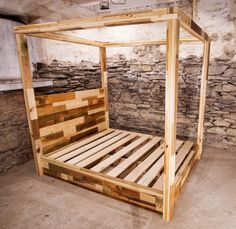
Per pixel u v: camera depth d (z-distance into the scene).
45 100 2.42
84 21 1.60
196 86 3.12
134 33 3.44
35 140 2.35
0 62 2.53
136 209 1.84
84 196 2.04
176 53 1.37
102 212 1.81
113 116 4.02
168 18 1.30
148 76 3.48
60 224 1.69
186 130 3.36
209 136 3.19
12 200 2.01
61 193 2.10
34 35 2.13
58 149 2.66
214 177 2.33
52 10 2.86
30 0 2.52
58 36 2.34
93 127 3.26
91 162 2.29
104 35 3.73
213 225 1.64
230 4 2.66
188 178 2.31
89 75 3.76
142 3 3.24
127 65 3.63
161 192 1.67
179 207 1.85
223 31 2.77
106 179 1.96
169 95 1.42
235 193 2.04
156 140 2.95
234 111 2.93
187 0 2.96
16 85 2.39
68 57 3.36
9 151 2.57
